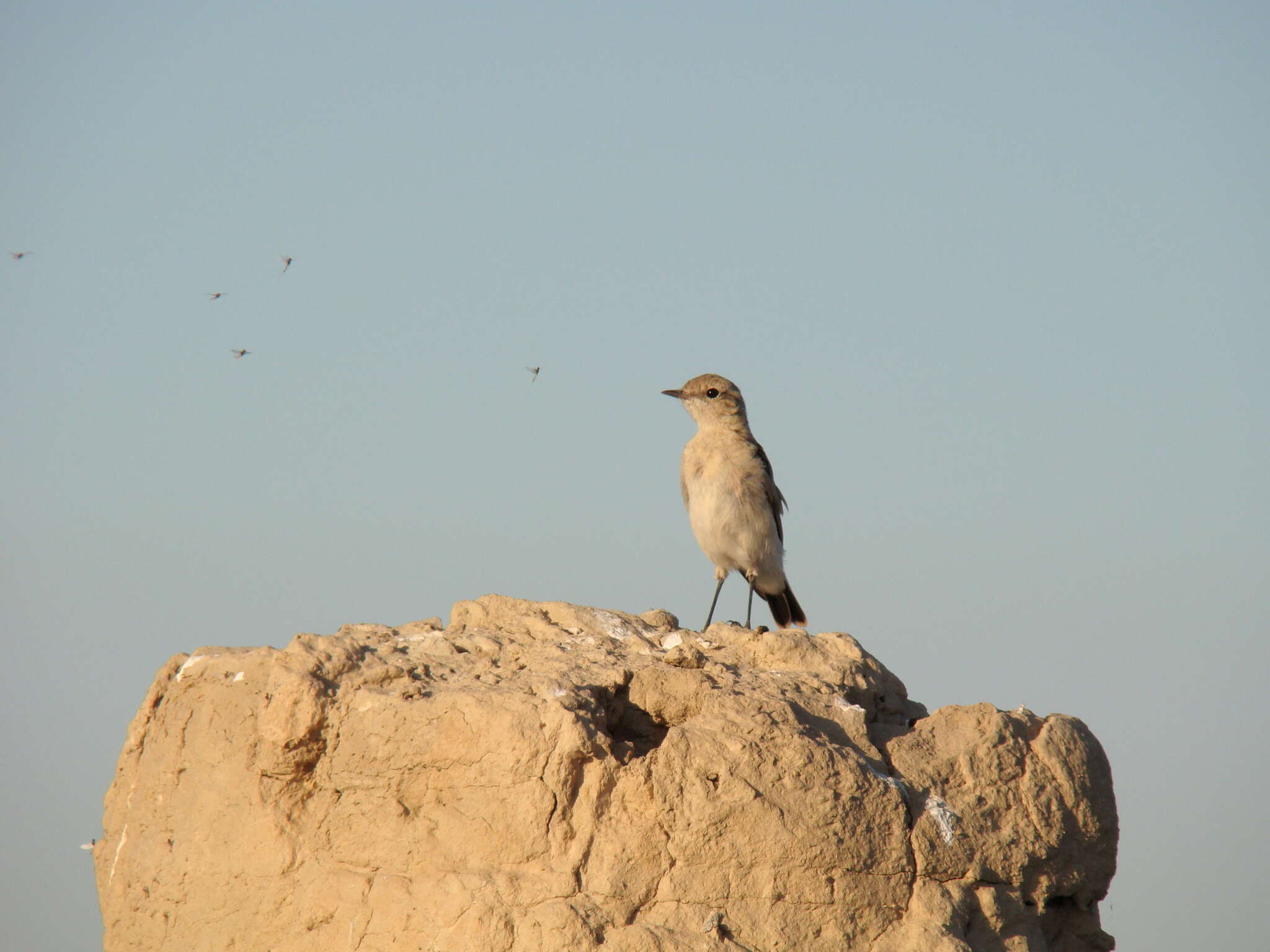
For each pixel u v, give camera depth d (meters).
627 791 12.64
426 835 12.88
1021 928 13.38
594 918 12.20
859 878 12.62
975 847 13.21
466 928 12.27
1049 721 14.36
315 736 13.45
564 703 12.93
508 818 12.71
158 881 13.83
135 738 14.88
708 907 12.37
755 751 12.79
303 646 14.03
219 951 13.29
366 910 12.76
